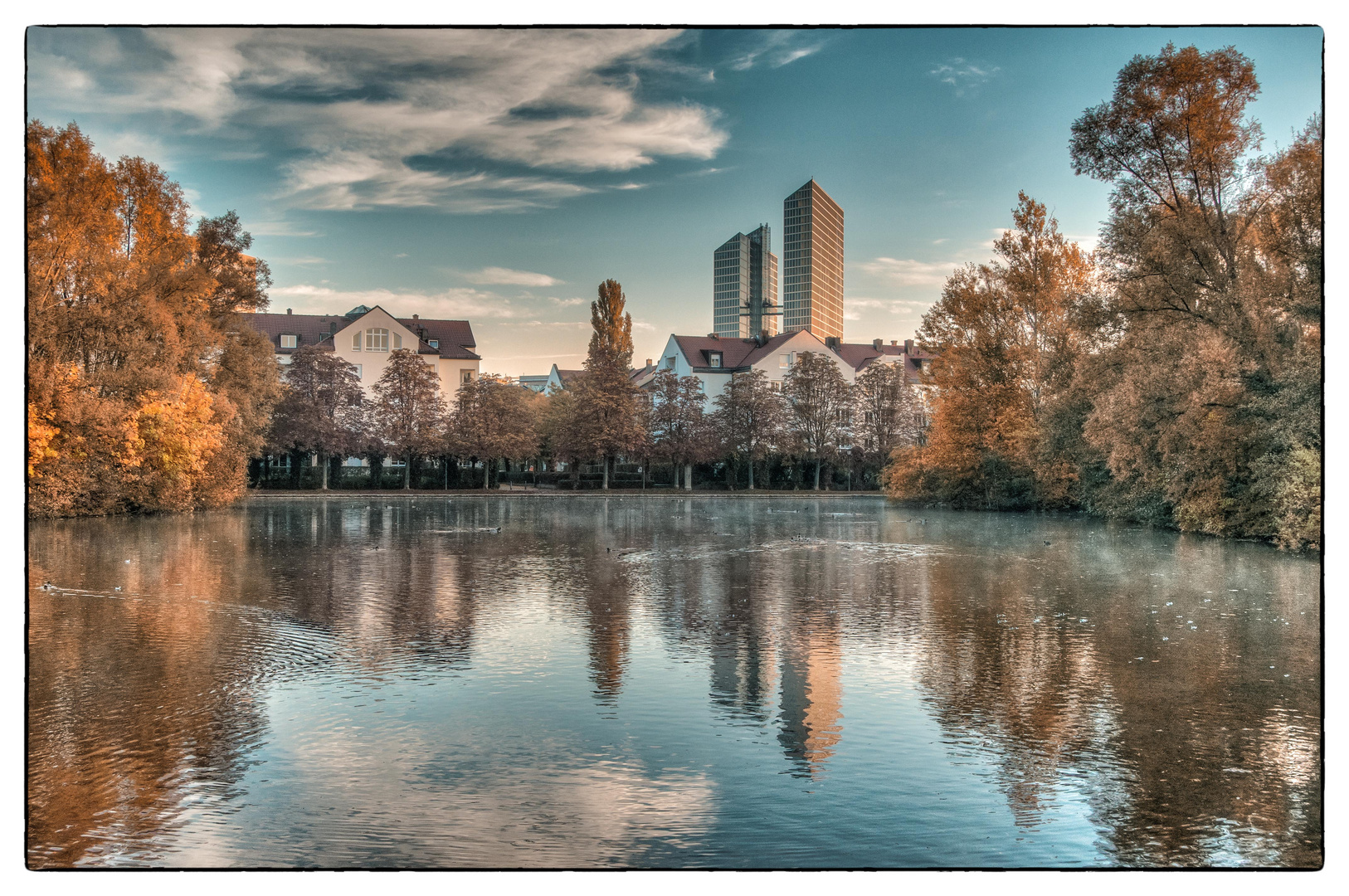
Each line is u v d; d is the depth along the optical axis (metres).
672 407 85.31
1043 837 8.97
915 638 17.28
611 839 8.80
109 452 39.44
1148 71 33.94
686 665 15.11
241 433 52.66
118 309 40.00
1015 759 10.86
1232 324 33.09
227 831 8.99
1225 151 34.28
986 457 56.03
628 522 46.94
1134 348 39.00
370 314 87.62
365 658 15.45
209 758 10.82
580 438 82.06
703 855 8.52
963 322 55.81
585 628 18.05
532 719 12.26
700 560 29.81
